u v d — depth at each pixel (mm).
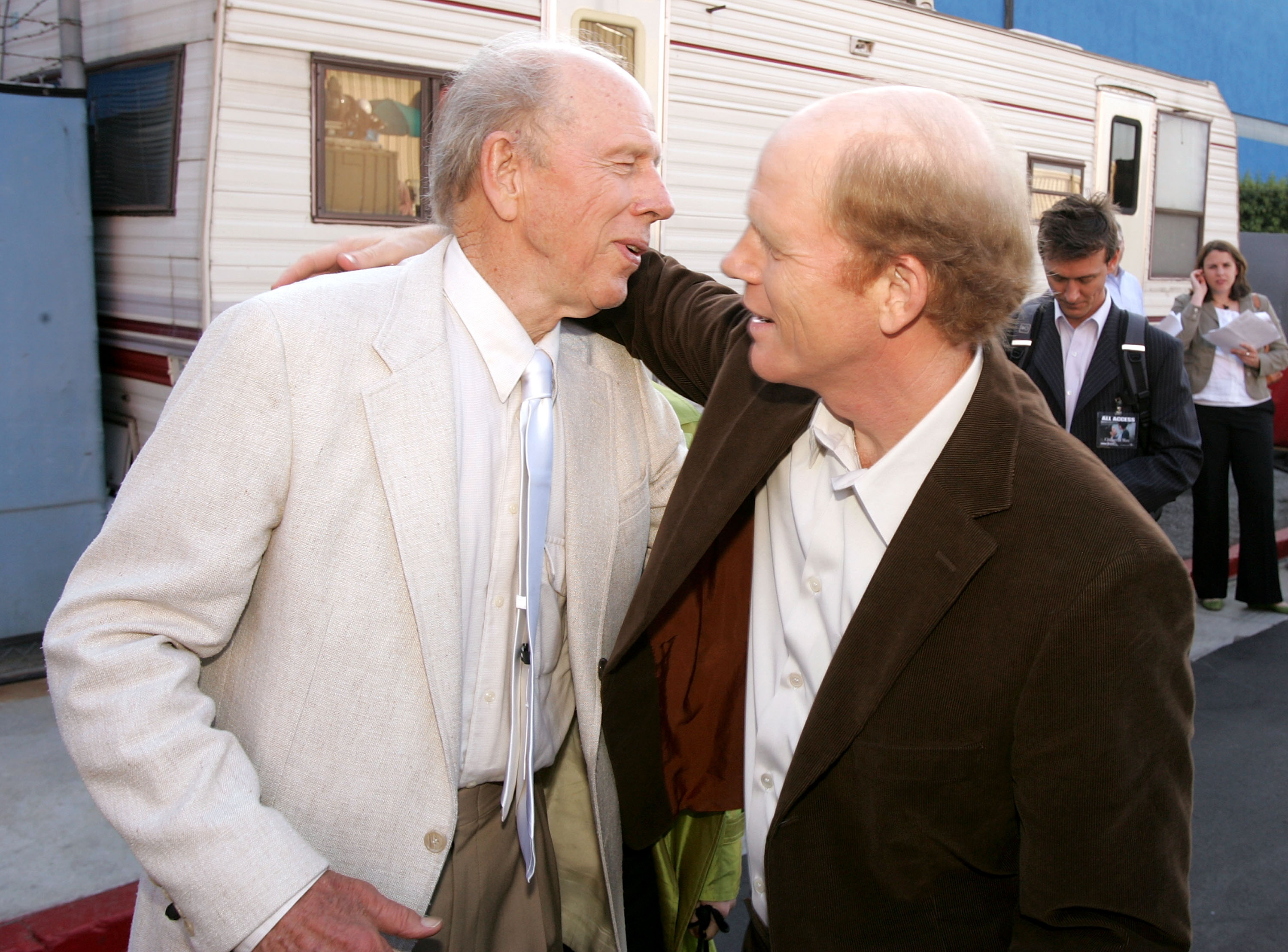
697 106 4652
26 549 3625
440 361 1260
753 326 1230
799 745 1177
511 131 1242
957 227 1039
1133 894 1042
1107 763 1025
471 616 1312
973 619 1086
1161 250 8109
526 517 1320
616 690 1469
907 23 5590
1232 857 3090
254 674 1234
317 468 1188
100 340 3953
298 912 1095
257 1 3219
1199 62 11875
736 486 1346
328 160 3459
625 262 1326
